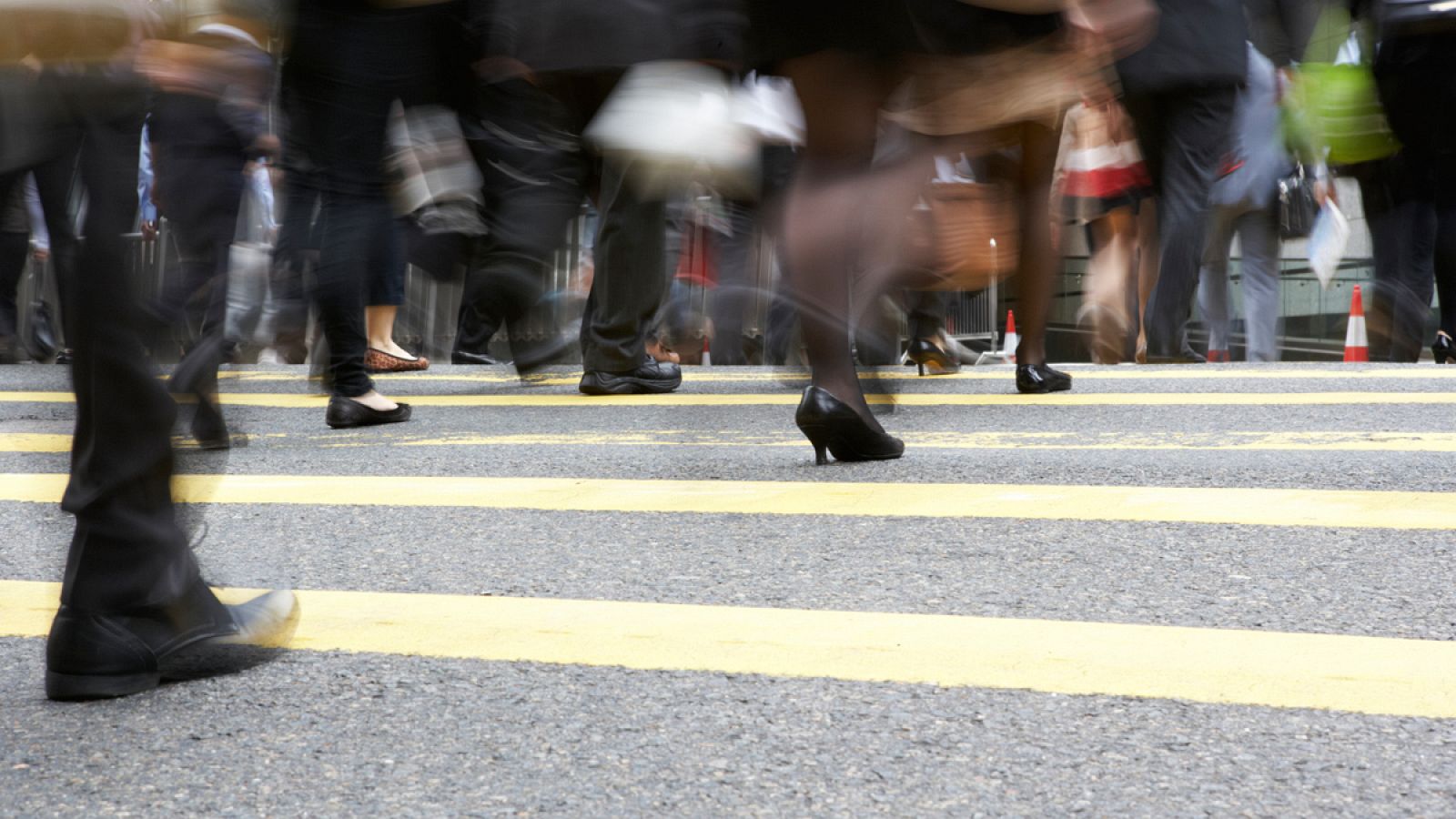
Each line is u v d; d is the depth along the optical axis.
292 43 6.03
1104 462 6.46
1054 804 2.57
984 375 10.88
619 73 4.96
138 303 3.21
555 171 6.32
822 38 4.96
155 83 3.22
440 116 6.20
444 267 7.07
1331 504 5.27
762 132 5.25
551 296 8.80
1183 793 2.62
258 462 7.12
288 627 3.62
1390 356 11.29
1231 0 9.52
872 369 6.82
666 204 7.40
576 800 2.64
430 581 4.42
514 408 9.50
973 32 4.73
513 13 5.11
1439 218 10.06
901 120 5.21
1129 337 11.73
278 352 9.55
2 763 2.86
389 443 7.87
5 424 8.65
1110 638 3.60
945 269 5.58
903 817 2.53
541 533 5.11
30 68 3.02
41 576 4.59
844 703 3.14
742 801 2.62
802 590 4.18
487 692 3.28
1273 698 3.12
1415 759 2.76
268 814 2.60
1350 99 8.67
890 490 5.79
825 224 5.43
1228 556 4.48
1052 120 5.38
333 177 6.50
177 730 3.04
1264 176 10.41
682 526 5.17
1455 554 4.44
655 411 9.11
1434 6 7.92
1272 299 12.30
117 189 3.14
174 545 3.35
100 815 2.61
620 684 3.31
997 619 3.81
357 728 3.05
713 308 7.78
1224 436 7.36
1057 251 8.79
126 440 3.26
